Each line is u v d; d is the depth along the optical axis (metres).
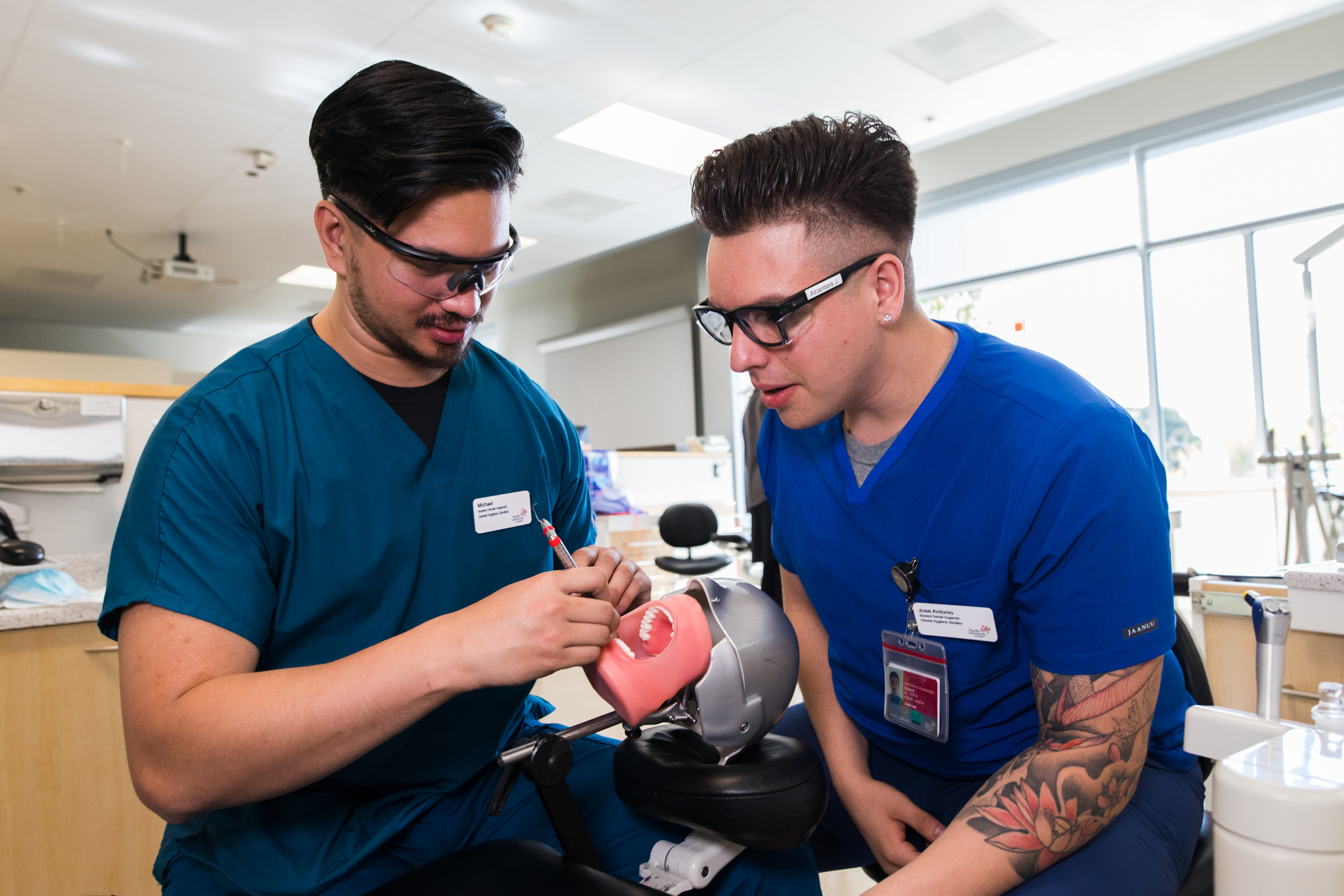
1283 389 4.76
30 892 1.58
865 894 0.76
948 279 6.01
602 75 4.42
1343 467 3.62
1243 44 4.69
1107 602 0.84
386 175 0.79
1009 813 0.80
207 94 4.29
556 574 0.77
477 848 0.81
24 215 5.91
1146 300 5.17
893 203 0.86
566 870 0.75
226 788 0.73
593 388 8.96
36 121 4.52
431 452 1.02
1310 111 4.59
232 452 0.89
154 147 4.88
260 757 0.72
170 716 0.74
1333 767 0.47
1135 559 0.83
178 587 0.81
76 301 8.57
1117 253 5.24
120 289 8.14
